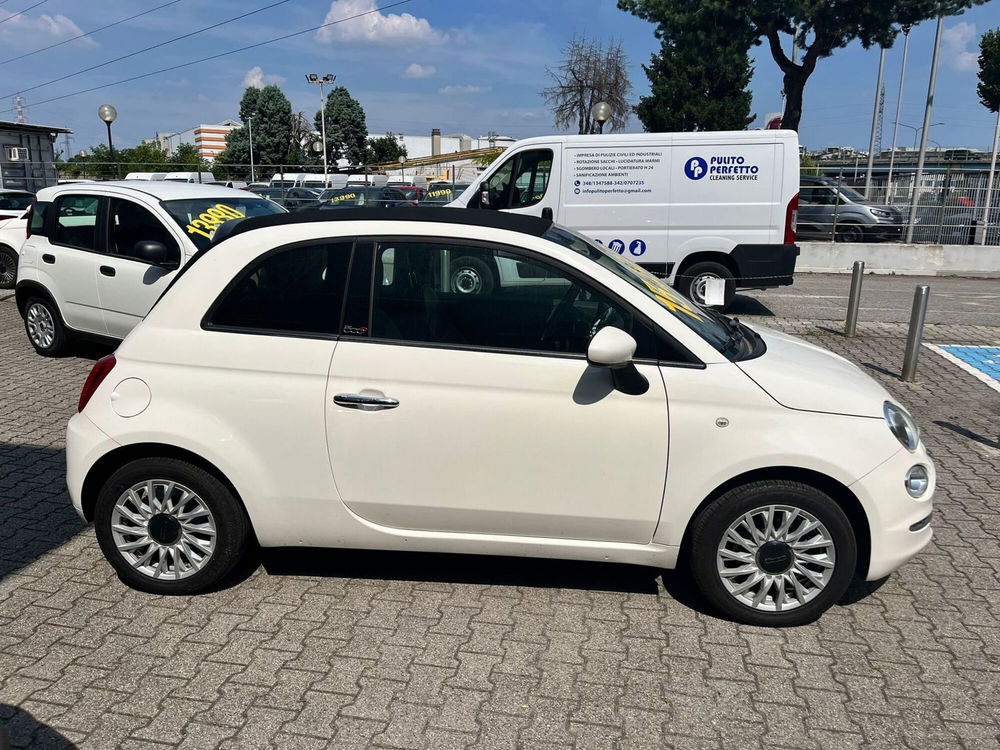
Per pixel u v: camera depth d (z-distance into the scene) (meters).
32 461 5.53
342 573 4.05
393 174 54.09
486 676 3.22
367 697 3.09
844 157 58.94
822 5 22.12
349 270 3.57
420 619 3.63
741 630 3.57
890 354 9.26
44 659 3.30
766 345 3.96
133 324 7.68
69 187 8.15
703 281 11.68
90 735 2.87
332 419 3.51
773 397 3.40
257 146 76.38
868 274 18.30
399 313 3.54
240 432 3.57
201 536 3.73
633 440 3.42
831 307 12.73
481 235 3.53
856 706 3.07
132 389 3.62
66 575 4.00
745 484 3.45
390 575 4.03
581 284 3.49
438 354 3.48
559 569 4.11
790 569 3.52
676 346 3.44
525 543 3.60
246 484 3.59
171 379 3.59
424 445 3.49
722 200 11.50
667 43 26.55
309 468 3.57
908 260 18.44
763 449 3.36
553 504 3.51
